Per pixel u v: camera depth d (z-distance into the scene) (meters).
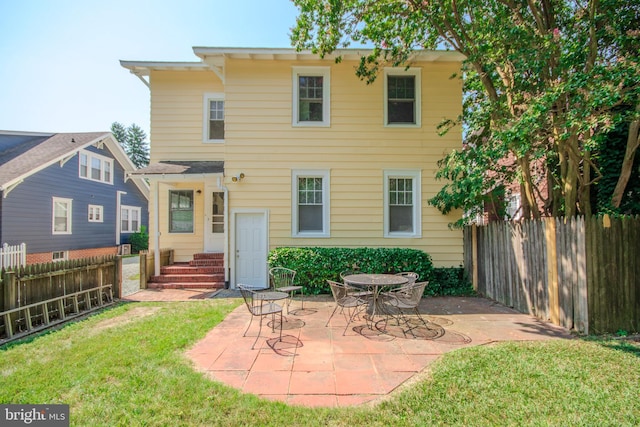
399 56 7.55
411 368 3.55
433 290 7.47
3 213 11.34
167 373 3.42
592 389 2.98
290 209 8.25
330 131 8.32
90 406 2.80
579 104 4.66
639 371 3.33
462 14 6.77
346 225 8.29
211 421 2.59
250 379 3.32
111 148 17.48
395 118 8.47
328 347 4.20
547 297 5.35
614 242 4.71
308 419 2.61
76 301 5.98
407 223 8.45
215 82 9.75
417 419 2.58
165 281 8.54
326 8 6.51
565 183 5.86
